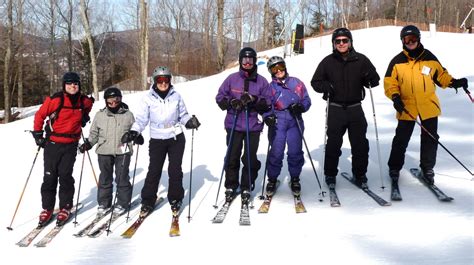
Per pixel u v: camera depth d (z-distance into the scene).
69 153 4.27
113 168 4.54
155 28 43.00
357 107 4.43
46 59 40.66
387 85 4.46
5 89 25.03
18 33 29.27
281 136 4.44
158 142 4.25
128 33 43.38
